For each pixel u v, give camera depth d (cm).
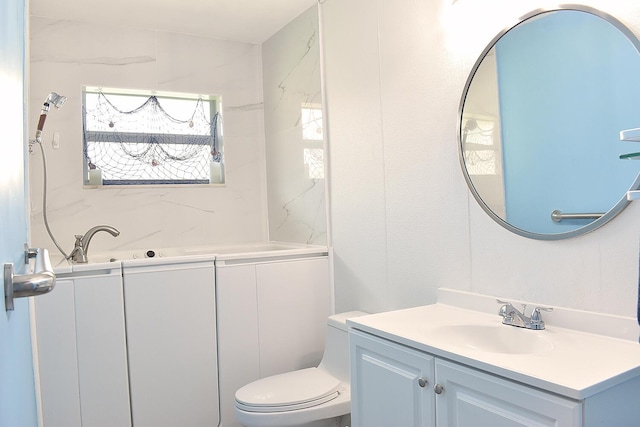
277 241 331
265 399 195
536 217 154
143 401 228
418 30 203
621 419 108
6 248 66
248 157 340
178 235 314
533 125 154
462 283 185
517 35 159
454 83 186
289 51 308
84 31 291
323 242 277
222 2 274
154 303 232
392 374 150
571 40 143
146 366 229
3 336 58
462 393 126
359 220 246
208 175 332
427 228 201
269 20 304
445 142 191
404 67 212
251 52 342
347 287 259
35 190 274
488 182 170
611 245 135
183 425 237
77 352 215
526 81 156
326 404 198
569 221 144
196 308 241
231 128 334
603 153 135
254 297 255
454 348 130
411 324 159
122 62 300
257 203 342
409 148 210
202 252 310
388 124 222
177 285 237
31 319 188
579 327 141
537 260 156
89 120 298
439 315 172
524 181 158
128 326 226
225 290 248
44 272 67
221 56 331
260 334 256
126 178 307
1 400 54
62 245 282
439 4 192
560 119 146
